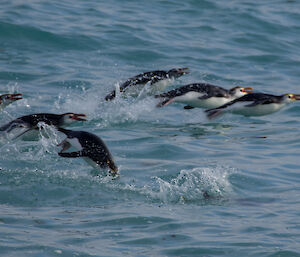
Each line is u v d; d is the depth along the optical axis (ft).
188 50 141.18
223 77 124.88
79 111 99.19
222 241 47.60
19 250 44.06
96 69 124.67
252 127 96.43
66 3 169.78
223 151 79.51
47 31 142.31
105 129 90.02
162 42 144.77
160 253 44.96
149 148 79.25
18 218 52.13
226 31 156.97
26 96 104.32
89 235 48.29
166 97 104.88
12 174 65.57
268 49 146.30
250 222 52.60
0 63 121.90
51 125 79.92
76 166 70.13
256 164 73.26
